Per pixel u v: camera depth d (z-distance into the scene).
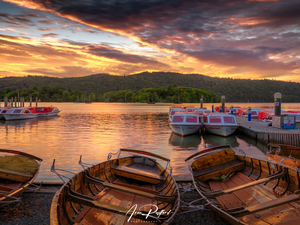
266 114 34.09
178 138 24.19
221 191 7.20
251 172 9.63
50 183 9.59
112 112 73.56
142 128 32.19
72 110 86.81
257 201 7.42
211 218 7.09
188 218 7.09
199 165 10.12
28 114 45.94
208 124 25.53
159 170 10.27
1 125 35.00
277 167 8.16
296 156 11.85
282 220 6.04
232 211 6.05
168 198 6.69
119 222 6.01
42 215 7.03
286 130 21.58
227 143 21.91
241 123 30.30
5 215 6.94
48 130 29.39
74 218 5.97
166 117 53.12
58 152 16.80
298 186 7.36
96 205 5.68
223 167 9.90
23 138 23.12
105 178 9.20
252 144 21.56
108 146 19.36
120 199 7.60
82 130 29.58
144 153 10.51
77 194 6.13
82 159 14.78
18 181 8.70
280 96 24.19
